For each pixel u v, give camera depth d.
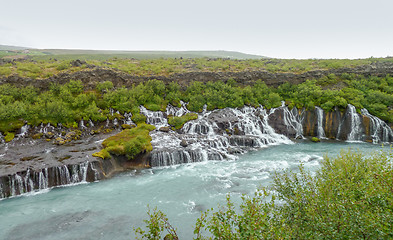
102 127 47.34
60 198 26.66
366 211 10.29
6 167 29.42
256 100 60.50
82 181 30.84
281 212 13.34
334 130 53.22
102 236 20.16
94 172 31.33
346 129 52.19
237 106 59.06
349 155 19.89
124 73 61.12
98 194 27.58
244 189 28.19
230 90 62.22
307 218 11.93
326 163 20.31
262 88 64.38
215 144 43.72
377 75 64.25
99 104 51.75
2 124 40.94
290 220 12.73
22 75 50.84
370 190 11.33
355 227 9.79
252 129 52.41
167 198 26.52
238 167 35.75
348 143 49.34
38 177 28.73
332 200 11.79
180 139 44.34
